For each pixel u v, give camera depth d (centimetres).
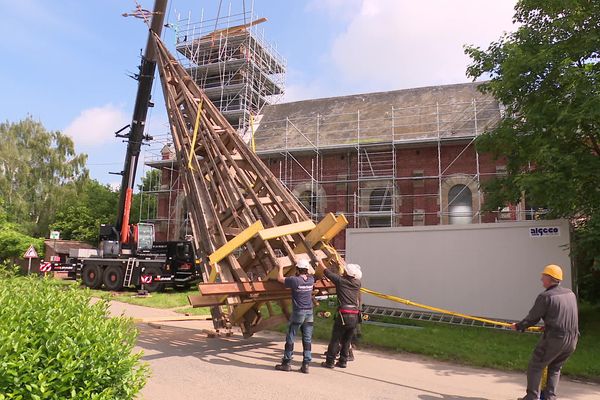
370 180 2377
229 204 880
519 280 1078
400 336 938
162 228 2906
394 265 1253
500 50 1165
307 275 698
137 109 1855
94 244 4288
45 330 311
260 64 3556
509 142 1159
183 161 1031
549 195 945
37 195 4291
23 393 269
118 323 380
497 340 916
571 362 727
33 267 2883
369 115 2662
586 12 1019
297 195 2545
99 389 305
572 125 938
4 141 4225
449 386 629
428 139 2248
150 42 1662
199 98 1111
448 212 2239
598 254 921
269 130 2883
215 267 733
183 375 632
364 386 611
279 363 722
